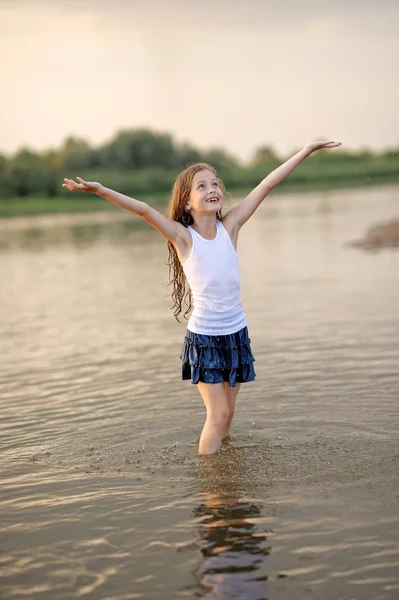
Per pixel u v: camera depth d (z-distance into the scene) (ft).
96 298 35.17
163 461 14.30
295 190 167.12
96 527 11.68
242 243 58.70
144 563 10.50
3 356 23.98
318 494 12.37
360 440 14.64
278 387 18.35
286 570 10.07
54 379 20.61
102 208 135.03
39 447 15.35
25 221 111.34
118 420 16.74
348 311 27.78
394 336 23.04
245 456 14.24
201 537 11.14
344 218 77.00
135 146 175.83
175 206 15.23
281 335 24.26
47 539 11.37
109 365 21.81
